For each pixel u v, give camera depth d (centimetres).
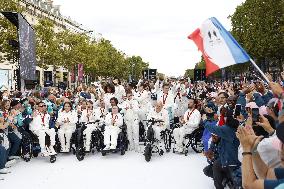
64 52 5109
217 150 730
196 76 2505
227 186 779
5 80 3000
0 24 2795
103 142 1181
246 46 3825
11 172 975
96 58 6425
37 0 6988
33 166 1040
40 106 1134
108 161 1085
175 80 2264
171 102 1369
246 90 1051
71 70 5400
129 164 1038
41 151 1092
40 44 3959
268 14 3534
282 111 222
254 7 3694
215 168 700
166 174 916
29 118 1125
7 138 1037
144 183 840
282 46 3481
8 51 2844
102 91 1733
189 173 919
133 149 1256
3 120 999
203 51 555
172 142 1281
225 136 643
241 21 4241
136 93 1420
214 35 547
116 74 9162
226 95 959
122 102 1459
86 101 1246
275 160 312
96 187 817
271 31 3506
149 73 2934
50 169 1001
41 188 820
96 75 7431
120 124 1155
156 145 1241
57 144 1210
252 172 248
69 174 940
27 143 1117
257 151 291
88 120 1218
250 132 264
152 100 1642
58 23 7981
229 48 536
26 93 1612
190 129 1155
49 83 3756
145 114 1362
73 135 1171
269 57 3797
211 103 1249
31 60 1471
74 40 5194
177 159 1088
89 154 1200
